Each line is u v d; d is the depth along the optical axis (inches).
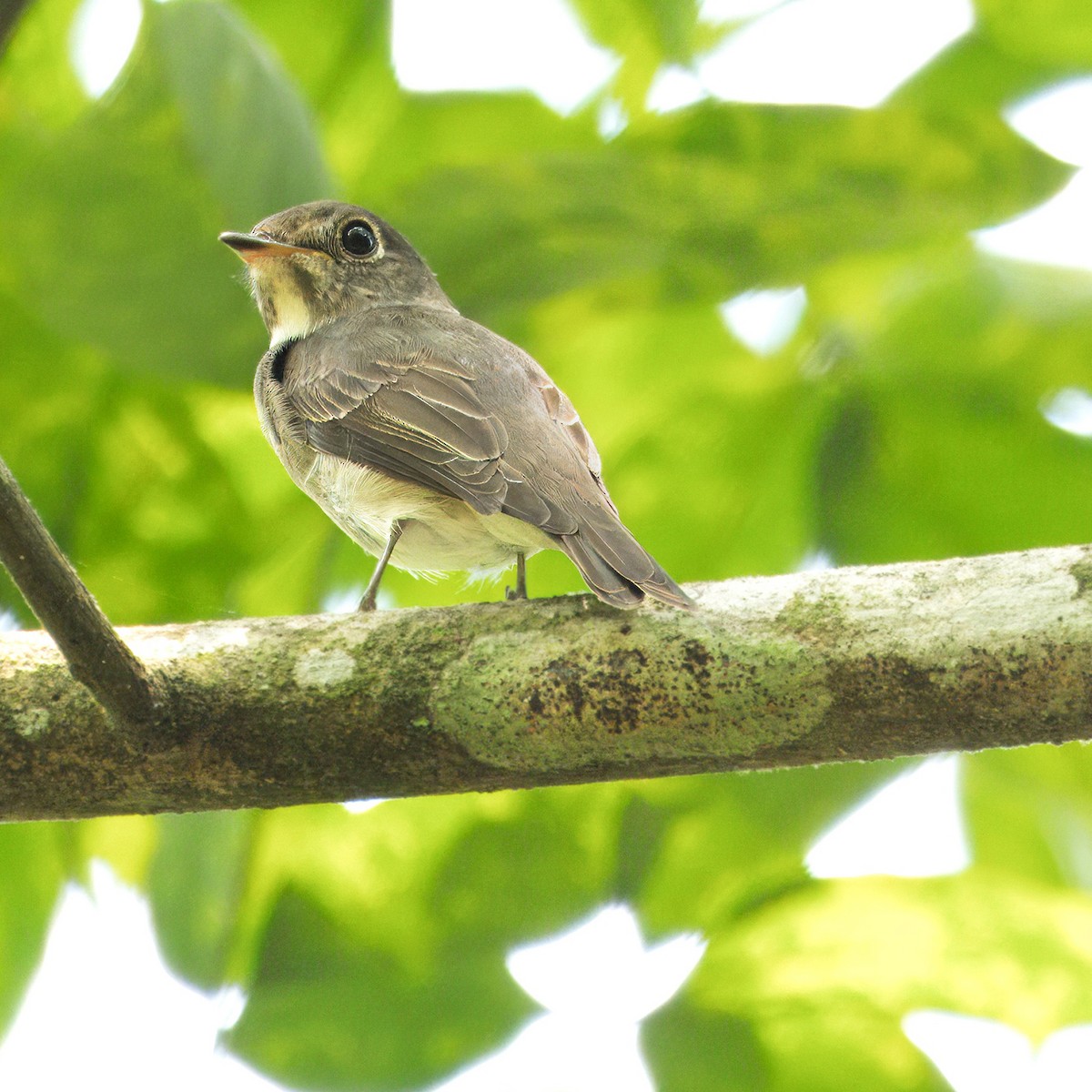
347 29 439.5
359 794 267.7
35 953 401.7
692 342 448.5
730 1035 373.4
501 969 386.3
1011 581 249.0
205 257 376.2
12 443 419.5
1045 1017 375.6
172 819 383.6
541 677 258.1
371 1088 367.6
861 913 382.3
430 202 386.3
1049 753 429.4
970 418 426.9
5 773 264.5
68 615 245.9
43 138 386.0
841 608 252.8
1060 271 433.4
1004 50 442.3
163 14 369.7
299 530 435.8
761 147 399.5
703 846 401.4
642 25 438.0
